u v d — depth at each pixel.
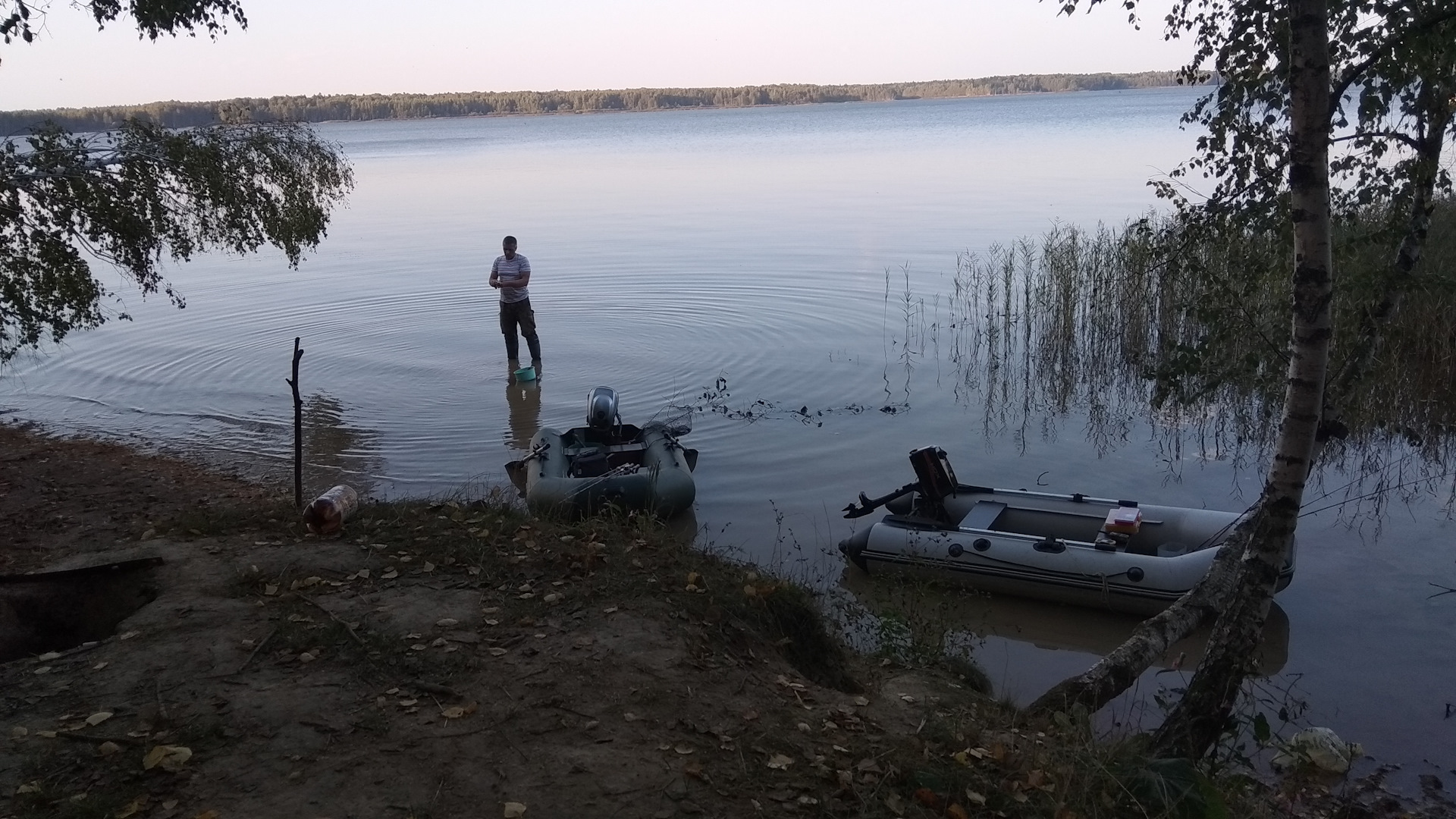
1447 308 10.12
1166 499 9.02
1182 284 11.91
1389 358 9.97
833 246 22.00
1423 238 6.34
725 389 12.43
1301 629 6.75
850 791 3.73
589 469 8.81
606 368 13.45
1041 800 3.83
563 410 11.68
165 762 3.59
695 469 9.77
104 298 18.89
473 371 13.41
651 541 6.11
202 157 10.60
